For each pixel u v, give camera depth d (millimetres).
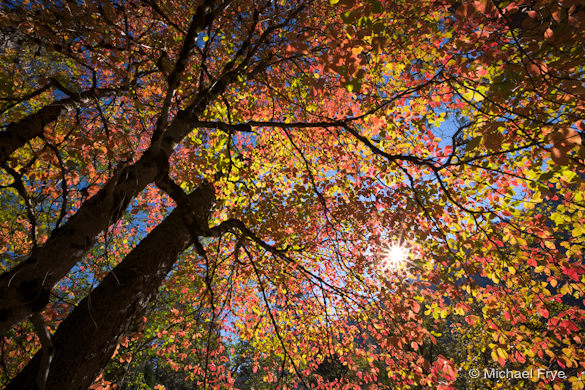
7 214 6875
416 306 4332
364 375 6047
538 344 4305
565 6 2227
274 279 6141
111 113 4637
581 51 2559
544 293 4371
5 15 2561
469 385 10516
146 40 4715
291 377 7570
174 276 6758
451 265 4574
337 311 6570
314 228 6547
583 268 3916
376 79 5254
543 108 3775
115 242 7992
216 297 6277
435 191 4527
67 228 2197
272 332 6887
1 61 2895
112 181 2418
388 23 4504
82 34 3160
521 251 4312
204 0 2514
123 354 6172
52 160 3166
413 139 5238
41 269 1977
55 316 4160
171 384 14891
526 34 2568
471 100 3873
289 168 6301
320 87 3117
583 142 2709
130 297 2625
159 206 7180
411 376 4625
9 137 2479
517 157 4176
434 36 4230
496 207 4367
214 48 5730
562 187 3652
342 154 5797
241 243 4066
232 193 4328
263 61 4352
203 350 7133
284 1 5180
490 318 4676
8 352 4645
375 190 5281
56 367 2141
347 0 2016
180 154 6176
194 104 3152
